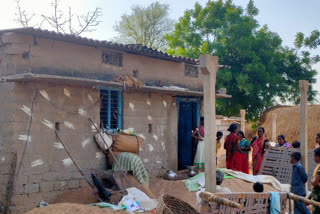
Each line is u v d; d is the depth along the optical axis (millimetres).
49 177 7609
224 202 4566
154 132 10367
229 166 10836
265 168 10156
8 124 7195
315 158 6570
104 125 9023
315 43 22328
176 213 5418
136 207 6988
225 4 22125
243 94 20891
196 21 21984
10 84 7184
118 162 8320
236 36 20375
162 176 10547
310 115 20125
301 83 9227
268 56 20516
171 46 22516
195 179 9273
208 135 6117
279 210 5422
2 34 7148
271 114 21781
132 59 9664
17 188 7070
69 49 7980
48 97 7645
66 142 7961
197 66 12031
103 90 8977
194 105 12461
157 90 9578
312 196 6484
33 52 7285
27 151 7262
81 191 8094
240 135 10992
